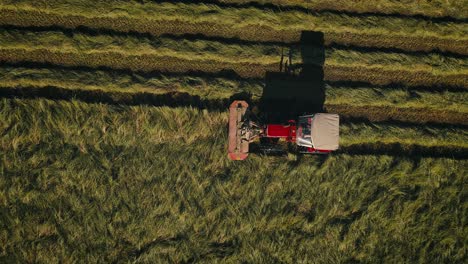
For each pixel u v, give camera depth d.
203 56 14.61
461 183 14.99
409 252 14.62
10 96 14.02
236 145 14.23
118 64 14.56
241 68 14.91
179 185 14.25
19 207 13.74
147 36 14.61
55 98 14.20
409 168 14.84
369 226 14.59
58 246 13.76
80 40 14.30
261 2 14.96
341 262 14.44
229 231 14.25
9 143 13.88
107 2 14.39
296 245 14.37
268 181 14.46
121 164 14.12
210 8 14.66
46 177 13.88
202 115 14.43
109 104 14.27
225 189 14.32
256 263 14.23
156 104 14.46
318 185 14.59
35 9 14.27
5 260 13.62
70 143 14.06
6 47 14.11
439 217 14.77
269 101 14.89
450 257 14.68
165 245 14.02
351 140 14.85
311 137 13.20
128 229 13.98
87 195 13.99
